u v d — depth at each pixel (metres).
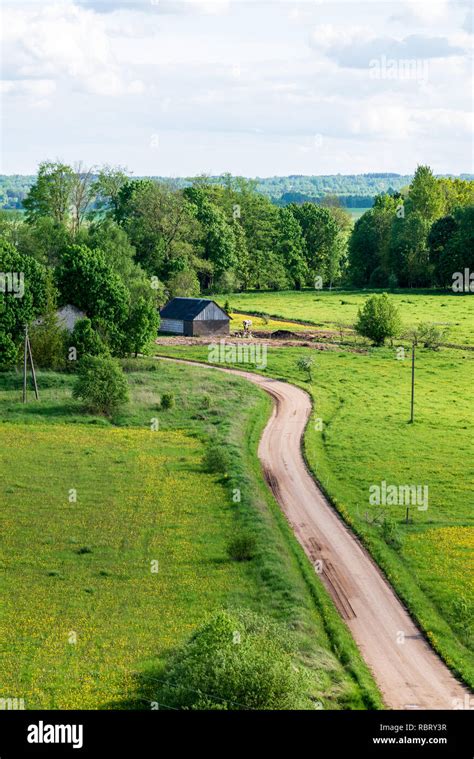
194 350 128.62
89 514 63.56
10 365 105.19
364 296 194.00
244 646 38.72
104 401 91.50
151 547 57.78
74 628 45.72
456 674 43.53
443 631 47.91
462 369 115.62
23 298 105.81
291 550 58.84
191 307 143.00
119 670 40.53
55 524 61.47
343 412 94.56
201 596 50.25
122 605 48.91
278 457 80.00
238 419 91.19
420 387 106.06
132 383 103.62
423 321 151.88
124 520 62.56
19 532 59.84
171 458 77.62
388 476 73.81
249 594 50.81
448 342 133.75
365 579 54.97
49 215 171.50
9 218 169.62
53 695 38.12
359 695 40.06
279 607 48.97
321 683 40.41
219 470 73.81
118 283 116.94
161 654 42.38
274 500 69.06
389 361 120.88
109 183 193.00
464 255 198.50
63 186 171.88
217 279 198.50
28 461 75.50
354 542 61.06
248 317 162.75
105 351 108.75
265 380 110.19
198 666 37.75
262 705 36.38
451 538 60.81
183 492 68.62
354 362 120.38
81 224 180.25
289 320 159.00
